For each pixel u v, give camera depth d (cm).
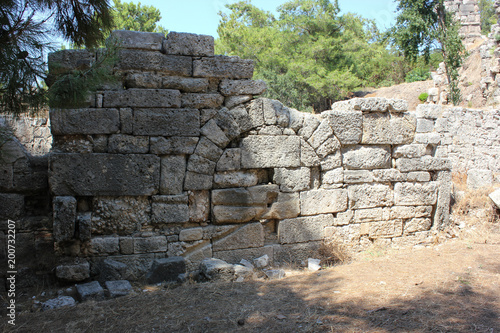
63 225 590
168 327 451
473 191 1055
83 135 617
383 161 819
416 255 766
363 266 703
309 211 754
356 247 794
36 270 608
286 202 733
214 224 690
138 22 2448
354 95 3167
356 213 796
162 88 650
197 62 662
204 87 668
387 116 820
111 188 620
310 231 754
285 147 727
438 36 2259
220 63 677
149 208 649
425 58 2345
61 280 602
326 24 2831
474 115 1385
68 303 529
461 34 2748
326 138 761
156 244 648
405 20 2305
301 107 2297
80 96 468
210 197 689
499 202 950
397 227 830
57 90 454
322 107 2762
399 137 828
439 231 870
